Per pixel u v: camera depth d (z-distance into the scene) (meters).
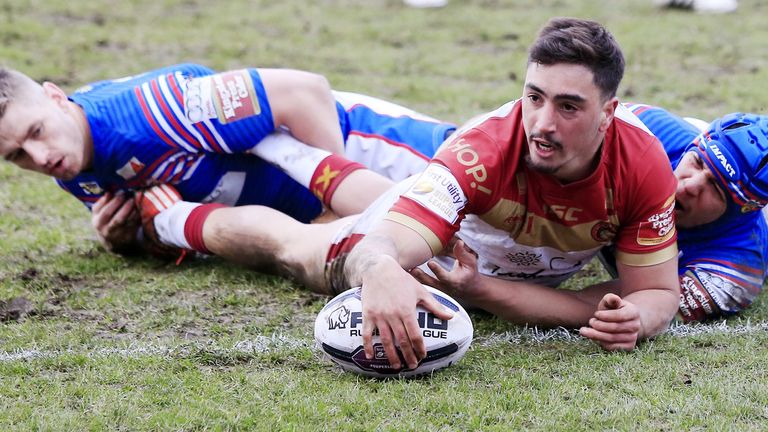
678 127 11.84
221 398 8.78
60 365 9.61
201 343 10.31
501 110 9.86
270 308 11.48
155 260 13.28
